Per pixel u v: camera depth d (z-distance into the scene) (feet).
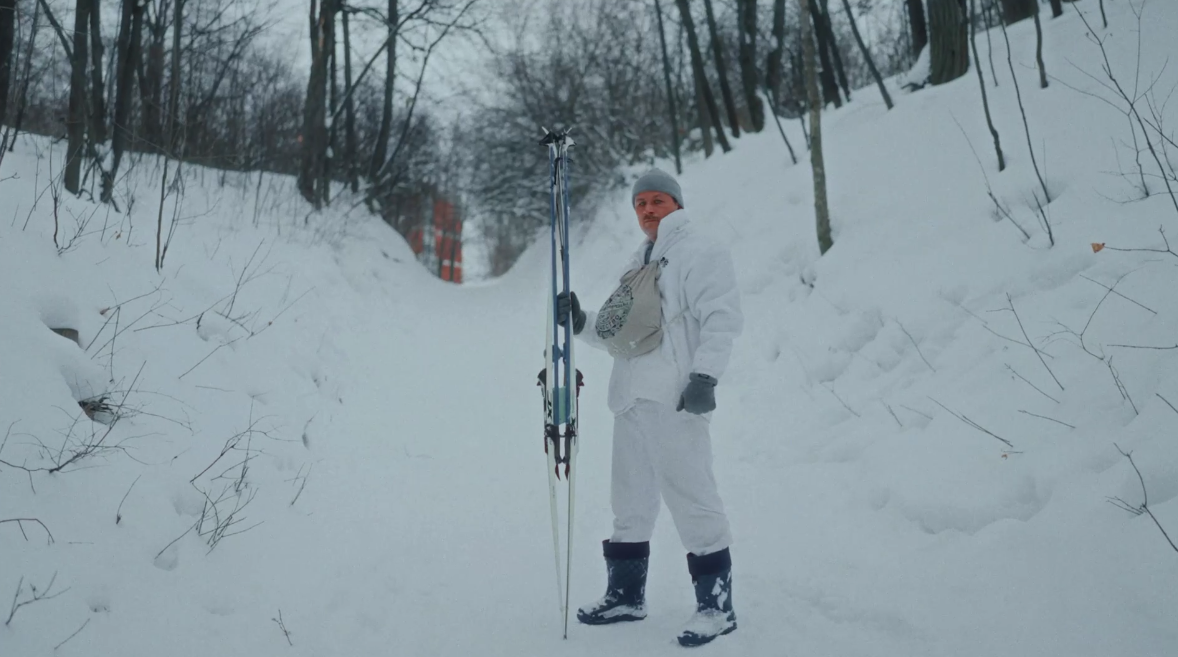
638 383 8.96
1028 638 7.91
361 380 20.34
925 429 13.46
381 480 14.38
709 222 32.22
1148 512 8.63
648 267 9.29
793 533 11.84
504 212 61.98
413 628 9.08
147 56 32.96
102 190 20.76
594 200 54.85
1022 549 9.54
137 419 11.15
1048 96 21.97
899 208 22.07
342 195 49.03
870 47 70.03
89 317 12.26
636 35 60.64
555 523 8.93
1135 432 10.14
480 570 10.91
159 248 16.07
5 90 19.25
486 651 8.46
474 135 62.80
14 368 9.77
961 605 8.80
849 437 14.79
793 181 29.17
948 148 22.99
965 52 29.07
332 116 48.03
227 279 19.60
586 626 9.10
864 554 10.70
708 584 8.65
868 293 19.24
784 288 23.31
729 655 8.16
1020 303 15.14
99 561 8.45
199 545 9.77
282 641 8.56
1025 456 11.21
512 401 22.53
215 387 13.51
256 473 12.14
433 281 47.14
